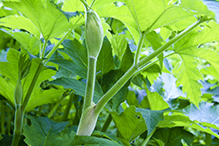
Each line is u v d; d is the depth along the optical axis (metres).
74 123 0.98
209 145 0.99
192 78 0.85
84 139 0.67
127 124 0.80
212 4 0.57
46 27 0.73
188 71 0.85
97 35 0.67
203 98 1.28
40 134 0.72
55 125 0.77
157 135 0.91
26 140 0.67
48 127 0.75
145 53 1.03
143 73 0.95
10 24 0.77
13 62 0.78
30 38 0.83
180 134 0.92
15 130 0.74
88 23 0.67
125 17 0.78
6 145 0.82
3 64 0.77
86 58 0.83
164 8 0.65
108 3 0.73
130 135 0.82
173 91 1.12
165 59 1.00
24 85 0.79
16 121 0.74
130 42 1.14
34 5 0.68
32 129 0.72
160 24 0.69
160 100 0.89
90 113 0.68
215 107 0.93
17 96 0.73
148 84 0.95
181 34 0.71
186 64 0.84
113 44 0.95
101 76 0.84
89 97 0.68
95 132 0.74
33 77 0.79
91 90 0.68
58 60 0.80
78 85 0.77
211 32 0.77
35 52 0.86
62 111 1.46
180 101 1.12
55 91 0.82
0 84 0.78
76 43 0.83
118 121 0.80
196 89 0.86
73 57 0.81
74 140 0.67
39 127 0.74
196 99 0.87
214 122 0.90
